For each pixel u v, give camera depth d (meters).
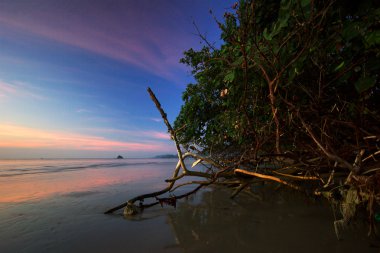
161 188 6.49
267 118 3.41
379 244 2.22
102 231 2.93
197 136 6.63
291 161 4.17
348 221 2.39
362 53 1.74
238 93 3.23
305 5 1.74
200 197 5.09
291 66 2.10
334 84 2.26
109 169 15.67
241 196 5.09
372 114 1.98
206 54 4.76
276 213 3.58
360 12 1.78
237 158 4.70
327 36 1.91
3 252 2.33
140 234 2.82
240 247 2.39
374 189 1.95
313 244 2.36
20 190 6.25
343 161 1.94
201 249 2.36
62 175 10.88
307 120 2.58
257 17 2.60
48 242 2.58
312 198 4.15
